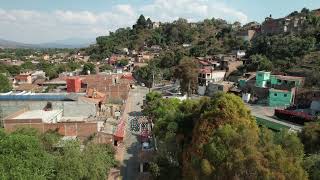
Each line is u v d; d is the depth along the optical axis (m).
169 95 87.44
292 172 19.81
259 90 75.50
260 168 19.59
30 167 27.20
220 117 26.47
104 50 195.00
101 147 37.97
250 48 110.75
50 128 45.19
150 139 49.53
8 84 88.88
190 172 25.39
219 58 112.69
